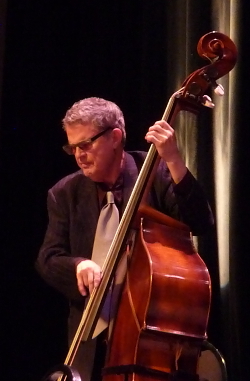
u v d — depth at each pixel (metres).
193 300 4.27
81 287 4.57
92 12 7.86
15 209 7.80
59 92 7.86
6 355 7.63
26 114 7.89
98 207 4.97
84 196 5.02
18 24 8.00
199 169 6.31
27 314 7.69
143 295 4.26
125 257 4.65
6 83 7.92
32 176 7.82
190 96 4.66
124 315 4.43
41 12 7.98
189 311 4.26
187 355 4.29
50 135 7.84
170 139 4.45
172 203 4.84
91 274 4.52
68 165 7.81
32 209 7.78
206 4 6.50
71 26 7.92
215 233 6.19
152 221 4.56
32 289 7.71
